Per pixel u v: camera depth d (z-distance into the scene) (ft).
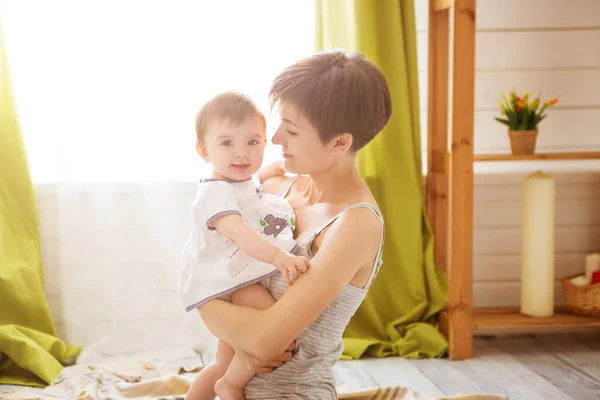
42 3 9.44
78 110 9.53
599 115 10.71
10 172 9.36
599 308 9.73
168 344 9.75
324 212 5.17
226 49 9.67
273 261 4.91
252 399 5.17
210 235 5.35
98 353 9.55
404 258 9.93
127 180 9.70
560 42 10.59
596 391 8.24
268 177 6.01
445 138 10.27
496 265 10.80
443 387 8.39
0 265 9.21
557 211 10.80
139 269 9.75
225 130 5.44
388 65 9.75
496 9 10.48
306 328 5.03
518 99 9.67
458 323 9.40
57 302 9.78
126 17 9.50
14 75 9.54
